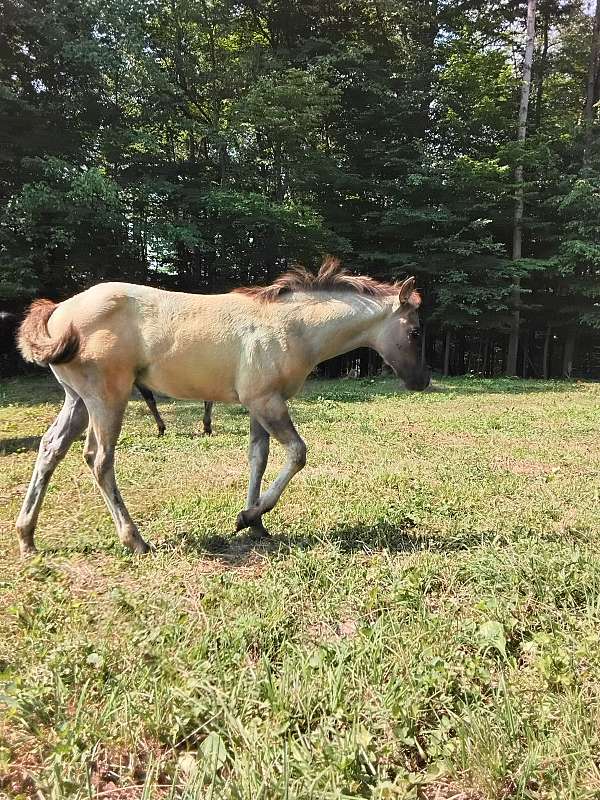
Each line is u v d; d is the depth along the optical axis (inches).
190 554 158.9
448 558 155.6
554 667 104.3
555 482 239.5
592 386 679.1
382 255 792.9
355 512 195.0
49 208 580.7
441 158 851.4
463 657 108.0
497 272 794.8
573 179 821.2
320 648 108.0
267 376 162.9
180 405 450.6
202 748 83.9
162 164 732.7
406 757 87.2
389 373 762.2
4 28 619.2
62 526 181.8
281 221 695.1
